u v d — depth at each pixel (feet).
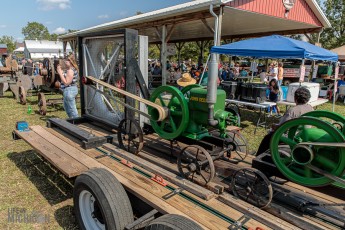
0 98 32.99
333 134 6.03
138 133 10.79
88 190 7.47
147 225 6.38
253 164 7.97
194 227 5.73
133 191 7.58
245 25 37.60
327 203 7.40
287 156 7.21
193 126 9.34
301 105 12.14
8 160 14.39
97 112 14.79
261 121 25.66
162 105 10.00
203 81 26.76
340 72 55.47
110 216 6.96
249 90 23.44
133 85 11.65
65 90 18.76
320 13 35.09
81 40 14.25
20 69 46.21
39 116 24.30
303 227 6.51
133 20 32.65
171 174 8.50
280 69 40.19
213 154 8.92
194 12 26.61
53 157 9.80
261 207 7.20
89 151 10.60
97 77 14.25
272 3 29.37
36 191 11.31
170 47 61.67
